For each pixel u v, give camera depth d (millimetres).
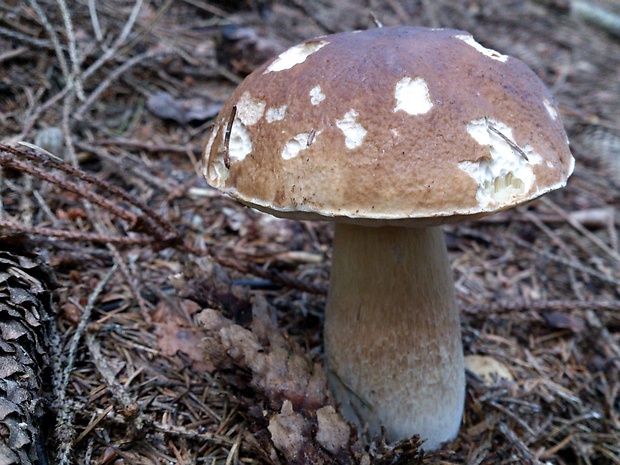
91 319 183
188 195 252
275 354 153
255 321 168
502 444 181
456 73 129
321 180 120
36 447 124
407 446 148
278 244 245
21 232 158
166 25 334
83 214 219
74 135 247
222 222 247
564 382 210
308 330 208
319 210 120
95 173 240
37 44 259
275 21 380
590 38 533
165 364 178
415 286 156
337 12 424
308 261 239
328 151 120
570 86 431
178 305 197
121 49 288
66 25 251
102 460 141
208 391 172
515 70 140
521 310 219
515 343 226
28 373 130
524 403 192
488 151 122
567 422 194
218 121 148
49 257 190
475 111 124
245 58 324
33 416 125
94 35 285
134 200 180
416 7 473
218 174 141
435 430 167
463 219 126
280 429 135
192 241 232
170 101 290
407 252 156
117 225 222
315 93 126
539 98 139
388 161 118
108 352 175
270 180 125
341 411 152
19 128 229
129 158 258
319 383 152
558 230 293
